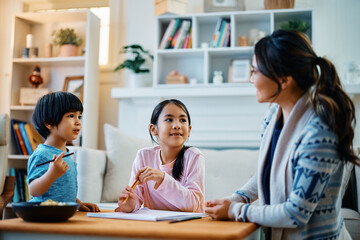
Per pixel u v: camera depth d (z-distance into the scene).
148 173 1.30
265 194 1.17
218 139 2.97
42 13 3.24
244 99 2.94
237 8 3.00
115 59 3.39
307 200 0.98
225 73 3.12
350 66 2.83
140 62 3.12
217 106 2.99
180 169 1.54
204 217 1.18
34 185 1.23
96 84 3.22
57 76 3.42
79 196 2.26
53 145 1.46
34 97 3.23
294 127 1.09
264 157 1.18
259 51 1.11
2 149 2.10
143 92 3.04
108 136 2.55
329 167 1.00
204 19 3.10
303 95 1.12
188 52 3.04
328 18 3.01
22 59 3.24
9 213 2.57
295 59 1.07
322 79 1.08
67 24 3.43
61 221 0.99
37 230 0.88
